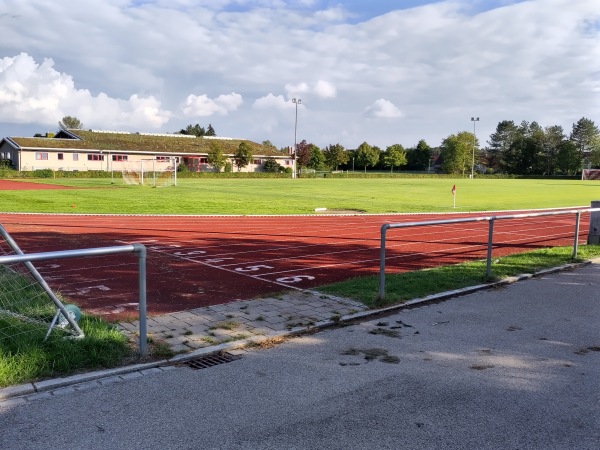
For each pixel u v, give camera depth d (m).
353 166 129.88
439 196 38.12
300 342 5.80
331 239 15.02
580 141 124.62
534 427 3.88
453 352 5.51
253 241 14.33
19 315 5.79
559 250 12.43
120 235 15.35
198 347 5.49
